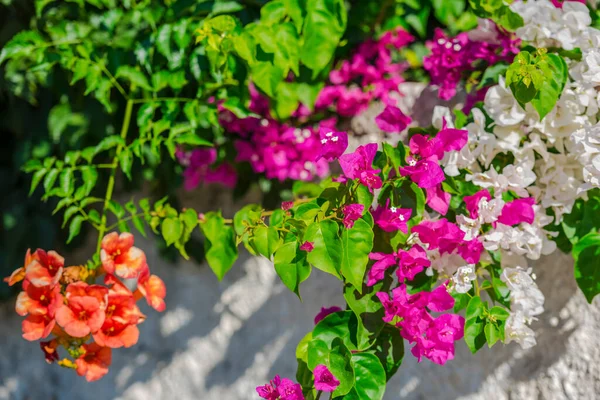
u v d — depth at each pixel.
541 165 1.42
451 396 1.59
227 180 1.68
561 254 1.53
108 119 1.68
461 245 1.35
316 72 1.52
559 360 1.52
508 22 1.42
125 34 1.57
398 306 1.33
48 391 1.83
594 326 1.50
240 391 1.71
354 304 1.36
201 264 1.74
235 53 1.49
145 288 1.45
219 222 1.50
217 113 1.57
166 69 1.54
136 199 1.76
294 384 1.34
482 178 1.38
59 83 1.68
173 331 1.76
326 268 1.30
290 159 1.64
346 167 1.31
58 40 1.54
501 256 1.41
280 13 1.50
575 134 1.36
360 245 1.31
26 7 1.64
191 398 1.74
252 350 1.71
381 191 1.35
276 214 1.37
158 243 1.74
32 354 1.84
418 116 1.59
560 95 1.38
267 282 1.70
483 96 1.46
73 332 1.37
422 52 1.67
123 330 1.41
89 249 1.79
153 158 1.70
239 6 1.52
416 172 1.33
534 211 1.39
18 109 1.73
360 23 1.65
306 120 1.65
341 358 1.33
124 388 1.78
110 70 1.56
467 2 1.64
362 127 1.64
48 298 1.41
